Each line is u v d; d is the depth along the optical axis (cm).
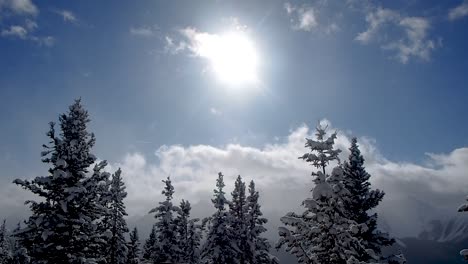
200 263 3578
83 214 2192
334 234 1869
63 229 2152
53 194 2183
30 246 2155
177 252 3694
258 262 3519
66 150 2220
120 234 3653
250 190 3756
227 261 3397
